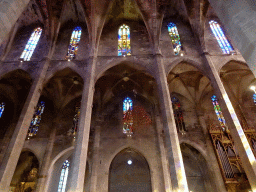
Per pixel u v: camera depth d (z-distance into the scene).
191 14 19.56
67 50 19.83
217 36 20.53
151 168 17.25
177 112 20.91
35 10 21.03
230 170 16.05
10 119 20.58
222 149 17.39
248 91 20.89
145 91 21.91
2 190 10.95
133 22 22.69
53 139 18.91
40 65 17.50
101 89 21.78
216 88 15.16
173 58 18.06
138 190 19.58
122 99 22.28
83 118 13.50
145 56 18.33
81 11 21.44
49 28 19.19
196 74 20.48
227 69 19.69
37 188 15.93
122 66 19.38
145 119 20.36
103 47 19.80
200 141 18.52
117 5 21.02
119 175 20.61
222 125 19.33
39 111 21.31
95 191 15.79
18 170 20.62
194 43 19.56
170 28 21.95
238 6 5.08
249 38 4.62
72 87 21.56
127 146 18.50
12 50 19.89
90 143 18.83
